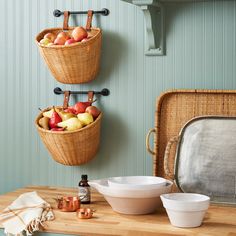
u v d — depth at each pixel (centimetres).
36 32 280
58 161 264
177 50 256
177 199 214
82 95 273
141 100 263
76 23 273
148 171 263
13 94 285
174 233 190
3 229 214
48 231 205
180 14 254
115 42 266
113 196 212
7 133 288
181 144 246
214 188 238
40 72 280
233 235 187
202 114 250
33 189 269
